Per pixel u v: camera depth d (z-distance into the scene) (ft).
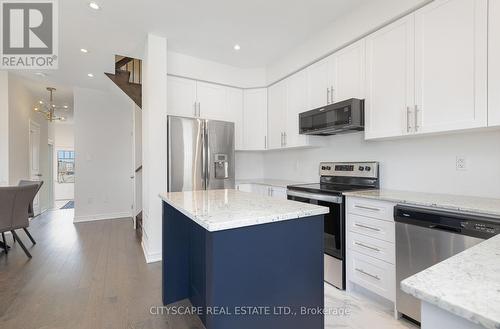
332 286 7.80
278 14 8.54
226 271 3.76
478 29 5.51
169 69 11.15
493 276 1.96
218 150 11.18
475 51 5.57
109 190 17.66
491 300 1.61
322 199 8.04
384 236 6.42
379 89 7.56
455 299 1.64
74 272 8.79
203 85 12.12
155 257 9.77
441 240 5.27
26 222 10.61
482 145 6.33
